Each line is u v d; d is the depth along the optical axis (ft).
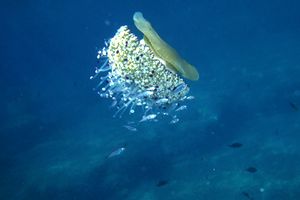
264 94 61.11
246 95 62.44
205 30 180.75
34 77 157.79
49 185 46.01
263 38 124.06
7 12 194.90
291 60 81.30
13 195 46.24
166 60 6.79
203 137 49.98
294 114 51.03
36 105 98.02
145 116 7.61
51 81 134.62
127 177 43.83
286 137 44.62
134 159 47.09
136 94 7.12
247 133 48.78
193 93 70.33
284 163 38.47
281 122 49.52
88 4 287.69
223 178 38.60
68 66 177.88
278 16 168.76
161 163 45.27
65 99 100.17
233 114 56.03
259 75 74.28
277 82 65.82
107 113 75.77
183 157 45.70
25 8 196.44
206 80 82.48
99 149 54.90
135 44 6.98
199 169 41.73
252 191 34.83
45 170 50.88
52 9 245.86
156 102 7.18
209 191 36.88
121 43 7.02
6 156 62.95
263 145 43.96
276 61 84.38
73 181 45.57
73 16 382.42
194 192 37.45
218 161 42.50
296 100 55.93
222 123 53.52
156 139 51.72
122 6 407.85
